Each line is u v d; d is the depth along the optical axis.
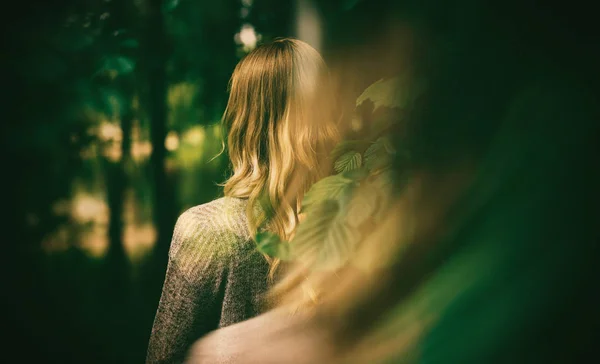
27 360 3.71
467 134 0.71
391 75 0.81
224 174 1.30
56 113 3.68
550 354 0.67
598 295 0.65
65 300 4.41
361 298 0.94
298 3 1.50
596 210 0.65
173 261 1.13
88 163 4.72
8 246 4.02
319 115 1.11
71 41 3.58
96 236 5.49
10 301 4.09
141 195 5.98
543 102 0.67
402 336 0.80
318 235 0.70
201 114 5.09
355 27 1.00
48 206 4.19
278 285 1.08
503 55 0.70
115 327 4.32
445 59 0.73
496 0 0.70
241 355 1.08
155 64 4.10
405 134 0.74
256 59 1.15
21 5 3.42
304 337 1.03
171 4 4.05
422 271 0.74
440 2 0.74
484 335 0.71
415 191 0.72
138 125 5.12
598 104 0.65
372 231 0.74
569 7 0.66
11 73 3.46
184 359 1.16
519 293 0.69
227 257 1.09
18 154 3.71
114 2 3.87
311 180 1.09
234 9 4.13
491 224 0.70
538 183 0.67
